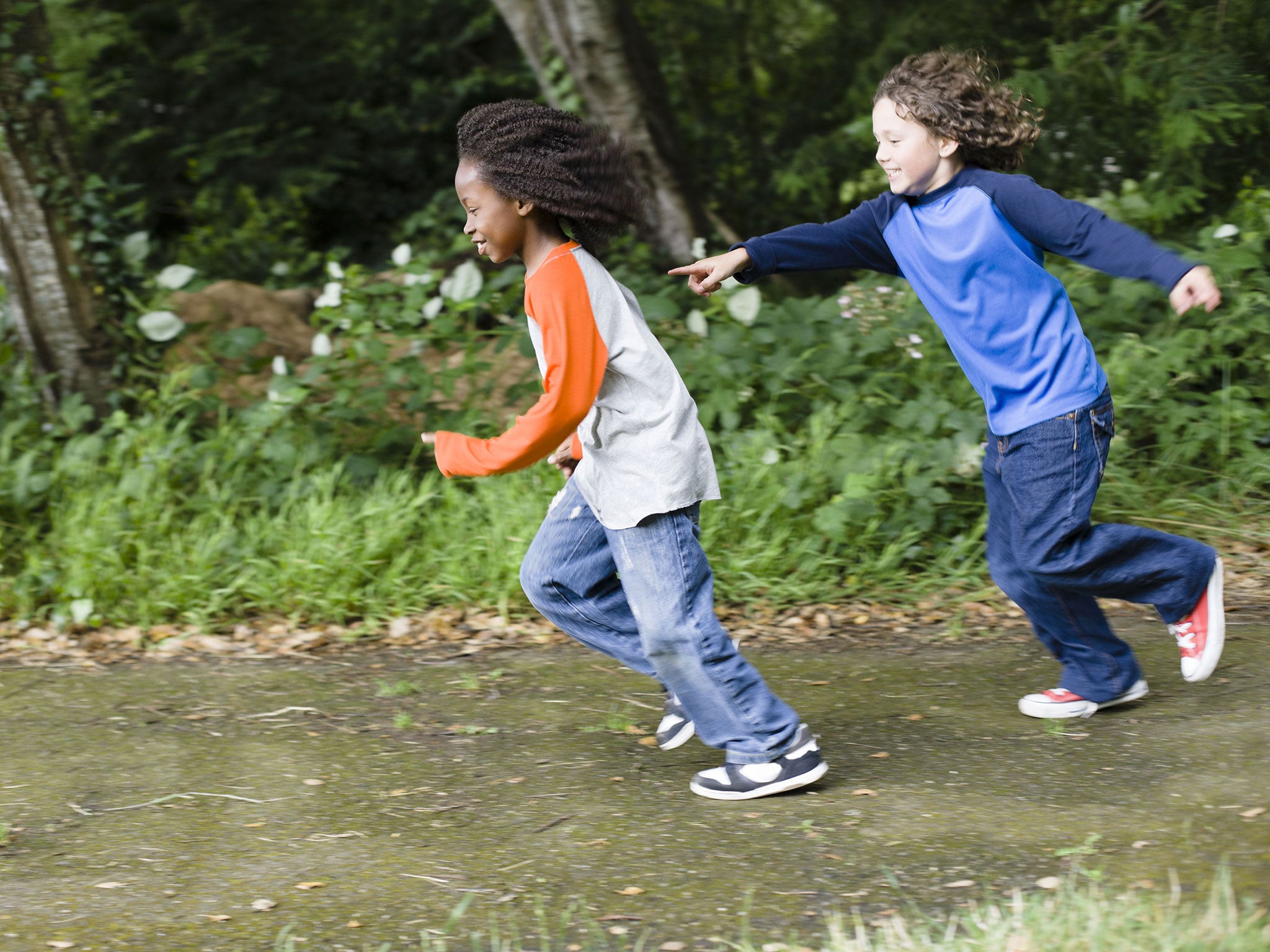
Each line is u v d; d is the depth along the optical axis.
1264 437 6.88
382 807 3.54
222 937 2.75
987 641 5.16
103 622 5.75
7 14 6.86
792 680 4.73
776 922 2.72
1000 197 3.51
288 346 9.13
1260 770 3.45
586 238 3.36
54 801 3.64
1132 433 6.90
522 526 6.07
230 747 4.11
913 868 2.96
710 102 16.73
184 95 17.56
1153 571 3.68
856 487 5.97
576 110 10.40
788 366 6.64
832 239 3.76
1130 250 3.29
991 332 3.59
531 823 3.37
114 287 7.16
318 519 6.04
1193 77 9.23
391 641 5.50
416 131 18.30
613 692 4.63
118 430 6.97
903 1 14.16
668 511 3.30
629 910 2.82
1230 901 2.59
